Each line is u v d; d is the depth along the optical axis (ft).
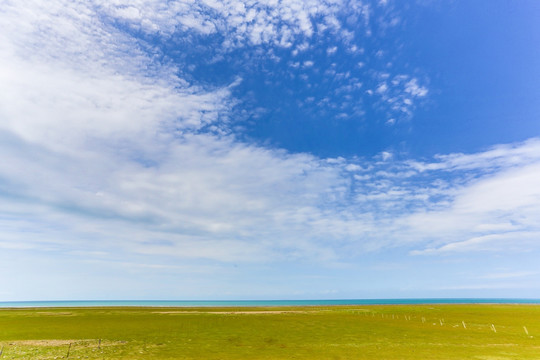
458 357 112.78
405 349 128.57
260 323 228.63
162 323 230.48
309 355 117.50
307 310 410.11
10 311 394.93
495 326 206.28
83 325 217.77
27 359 111.24
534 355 116.06
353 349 128.88
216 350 126.82
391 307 480.64
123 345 138.00
